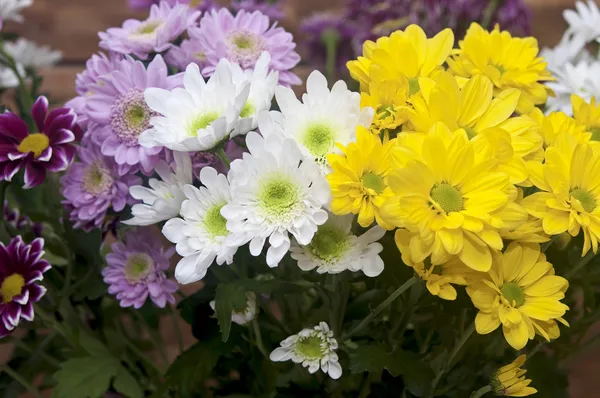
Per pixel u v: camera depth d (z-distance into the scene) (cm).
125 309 57
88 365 53
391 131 42
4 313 47
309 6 98
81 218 49
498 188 38
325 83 42
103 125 47
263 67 44
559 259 47
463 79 43
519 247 41
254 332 51
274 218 39
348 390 52
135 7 68
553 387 50
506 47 49
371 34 71
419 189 38
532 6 98
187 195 41
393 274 46
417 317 54
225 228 41
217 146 41
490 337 51
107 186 49
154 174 48
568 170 41
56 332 56
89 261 54
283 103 41
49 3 94
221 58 45
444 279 40
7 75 70
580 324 52
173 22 49
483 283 41
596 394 74
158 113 45
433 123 40
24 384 57
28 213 53
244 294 43
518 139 40
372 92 42
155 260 50
